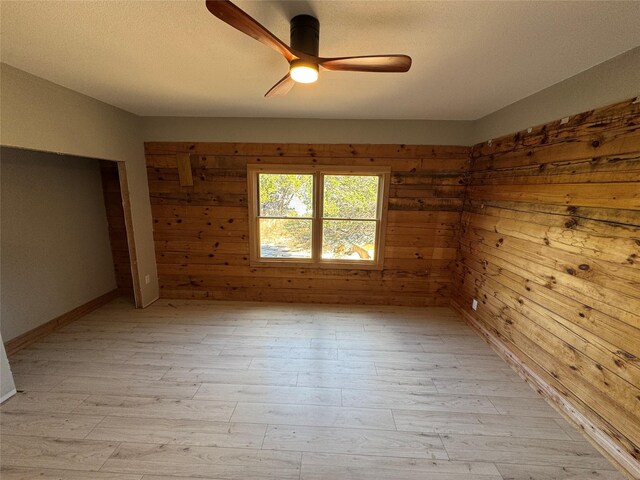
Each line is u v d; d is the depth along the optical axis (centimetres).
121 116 322
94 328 319
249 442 180
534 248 238
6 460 165
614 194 173
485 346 296
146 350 278
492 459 172
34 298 294
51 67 210
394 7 135
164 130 356
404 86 237
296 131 352
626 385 165
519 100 262
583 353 191
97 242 377
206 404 210
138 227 357
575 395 196
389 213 369
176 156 362
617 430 169
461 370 256
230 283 398
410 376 246
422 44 169
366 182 370
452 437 187
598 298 181
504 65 194
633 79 164
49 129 240
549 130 226
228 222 380
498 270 287
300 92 256
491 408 212
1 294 264
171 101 291
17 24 152
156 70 213
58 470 160
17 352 271
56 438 179
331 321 346
